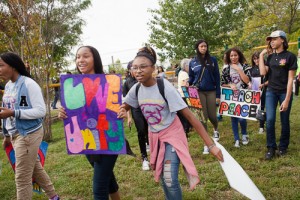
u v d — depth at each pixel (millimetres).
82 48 2898
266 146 5090
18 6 7305
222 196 3580
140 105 2768
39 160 3590
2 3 7527
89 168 5020
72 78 2844
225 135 6195
